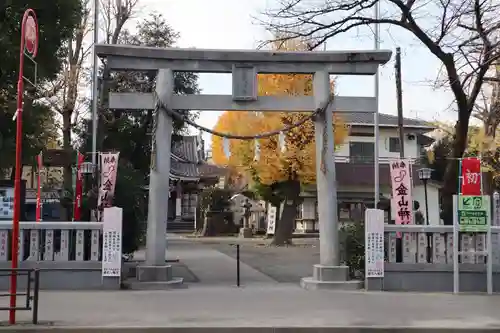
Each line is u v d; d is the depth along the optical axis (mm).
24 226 12992
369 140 41750
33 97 17906
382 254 13406
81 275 13039
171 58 13656
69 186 23281
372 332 9219
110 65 13531
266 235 40812
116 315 10078
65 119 25531
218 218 44938
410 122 42562
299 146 27500
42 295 12156
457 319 10062
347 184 39125
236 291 13180
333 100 13953
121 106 13641
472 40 14094
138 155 28031
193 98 13867
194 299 11922
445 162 41500
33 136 18078
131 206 15656
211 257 22953
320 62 13953
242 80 13852
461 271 13422
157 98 13586
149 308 10812
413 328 9312
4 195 15039
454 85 15211
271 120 27266
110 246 13070
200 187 51781
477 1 13828
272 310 10750
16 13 15719
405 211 15344
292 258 23016
